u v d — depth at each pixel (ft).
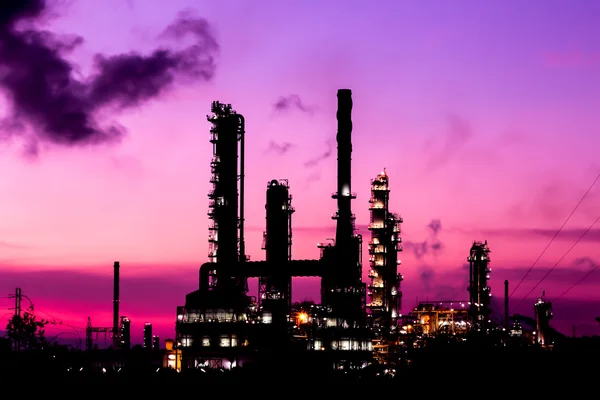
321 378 562.25
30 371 481.46
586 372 428.97
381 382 515.50
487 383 441.68
